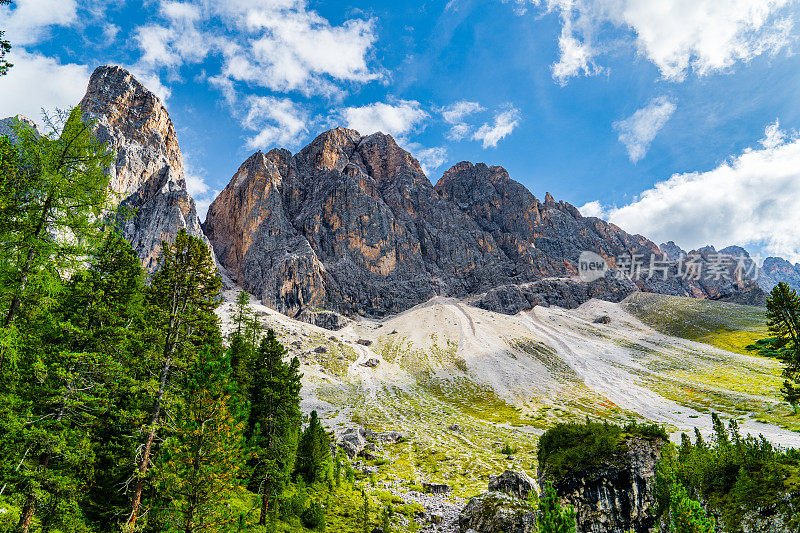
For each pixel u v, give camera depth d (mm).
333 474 52094
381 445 89000
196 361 25547
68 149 22125
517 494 42281
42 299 21469
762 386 127500
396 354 191875
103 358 24219
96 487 26094
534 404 131125
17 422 20156
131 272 31656
